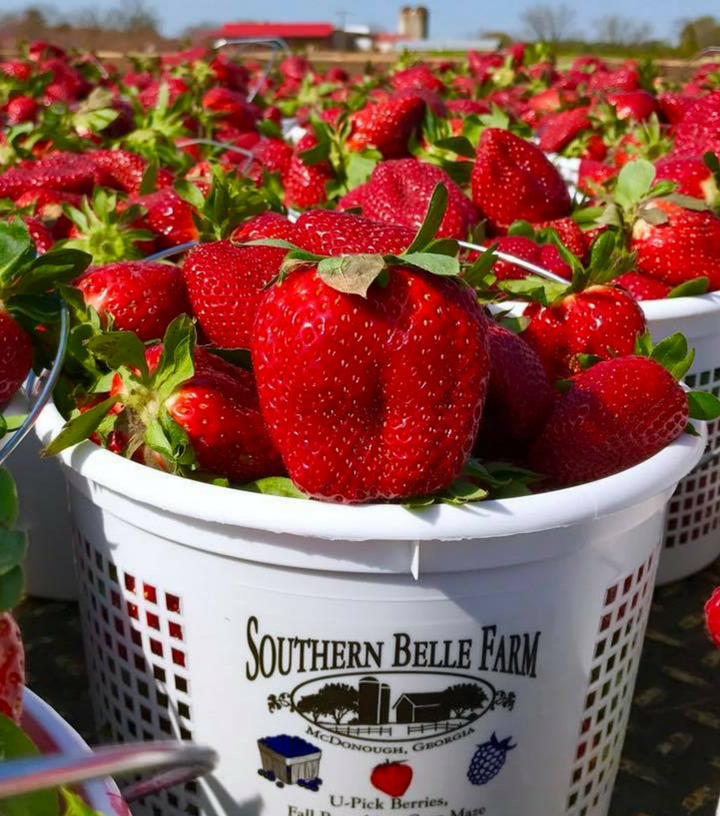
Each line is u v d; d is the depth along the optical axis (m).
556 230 0.46
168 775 0.22
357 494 0.25
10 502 0.16
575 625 0.27
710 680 0.43
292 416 0.24
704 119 0.66
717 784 0.37
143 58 1.51
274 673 0.26
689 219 0.46
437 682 0.26
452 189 0.46
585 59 1.53
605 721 0.31
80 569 0.31
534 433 0.31
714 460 0.47
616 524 0.27
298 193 0.57
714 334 0.44
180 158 0.62
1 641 0.19
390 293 0.23
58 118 0.73
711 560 0.51
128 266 0.34
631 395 0.29
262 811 0.28
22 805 0.17
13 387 0.30
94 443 0.28
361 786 0.27
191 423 0.27
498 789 0.28
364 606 0.25
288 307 0.24
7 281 0.29
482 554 0.25
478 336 0.24
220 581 0.26
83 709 0.41
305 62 1.53
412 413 0.24
